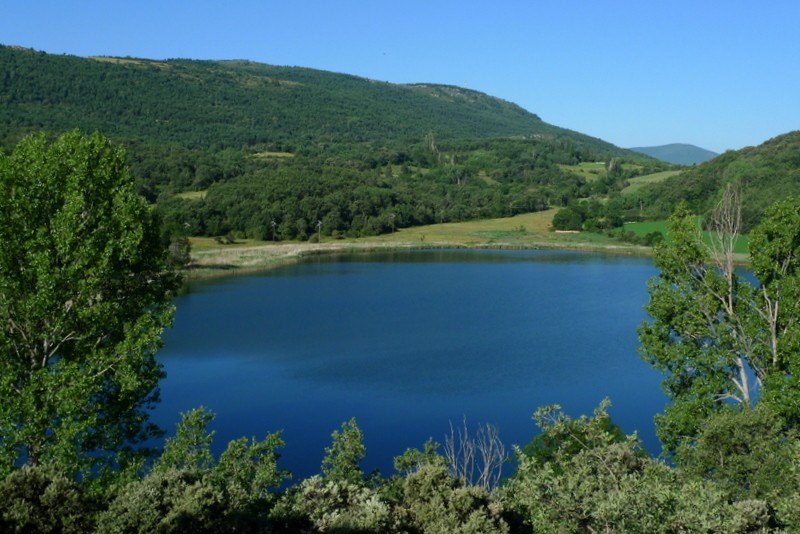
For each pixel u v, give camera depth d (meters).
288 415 43.28
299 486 18.84
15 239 19.11
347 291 96.88
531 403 45.44
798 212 24.78
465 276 112.69
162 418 42.34
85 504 15.45
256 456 22.19
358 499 17.36
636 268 122.62
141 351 20.14
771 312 25.03
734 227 27.62
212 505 15.41
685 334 26.67
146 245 21.00
